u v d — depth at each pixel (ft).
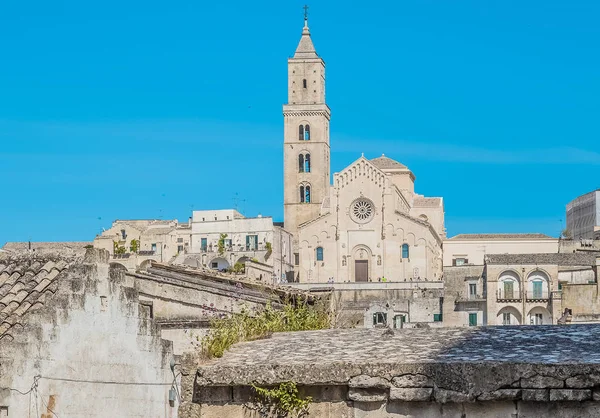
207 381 76.69
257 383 75.82
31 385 127.03
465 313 534.78
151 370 139.44
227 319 112.47
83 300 132.87
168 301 175.11
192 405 77.61
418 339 80.79
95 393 133.59
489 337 79.56
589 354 73.10
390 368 73.15
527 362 71.15
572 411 70.33
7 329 131.13
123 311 137.59
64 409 130.00
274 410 75.82
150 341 139.74
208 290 176.55
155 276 186.19
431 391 72.23
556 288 513.86
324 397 75.05
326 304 196.65
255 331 93.61
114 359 135.74
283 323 105.91
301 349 80.48
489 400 71.20
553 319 486.79
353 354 77.25
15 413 125.49
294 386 75.05
